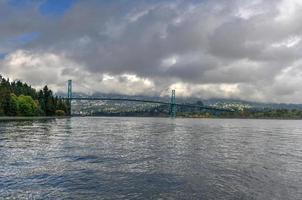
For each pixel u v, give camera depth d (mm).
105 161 33031
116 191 21453
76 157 35562
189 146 48969
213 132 90188
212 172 27828
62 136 65125
